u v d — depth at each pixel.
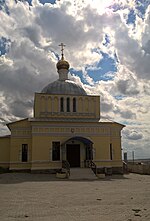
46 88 37.91
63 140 31.45
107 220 9.07
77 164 31.64
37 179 24.80
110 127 33.91
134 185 20.19
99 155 32.22
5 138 33.50
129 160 50.59
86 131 32.38
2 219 9.34
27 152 31.94
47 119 32.88
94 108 35.31
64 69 41.25
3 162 32.88
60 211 10.57
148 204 11.97
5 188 18.02
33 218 9.45
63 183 21.41
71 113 34.25
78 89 37.03
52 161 30.59
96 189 17.55
